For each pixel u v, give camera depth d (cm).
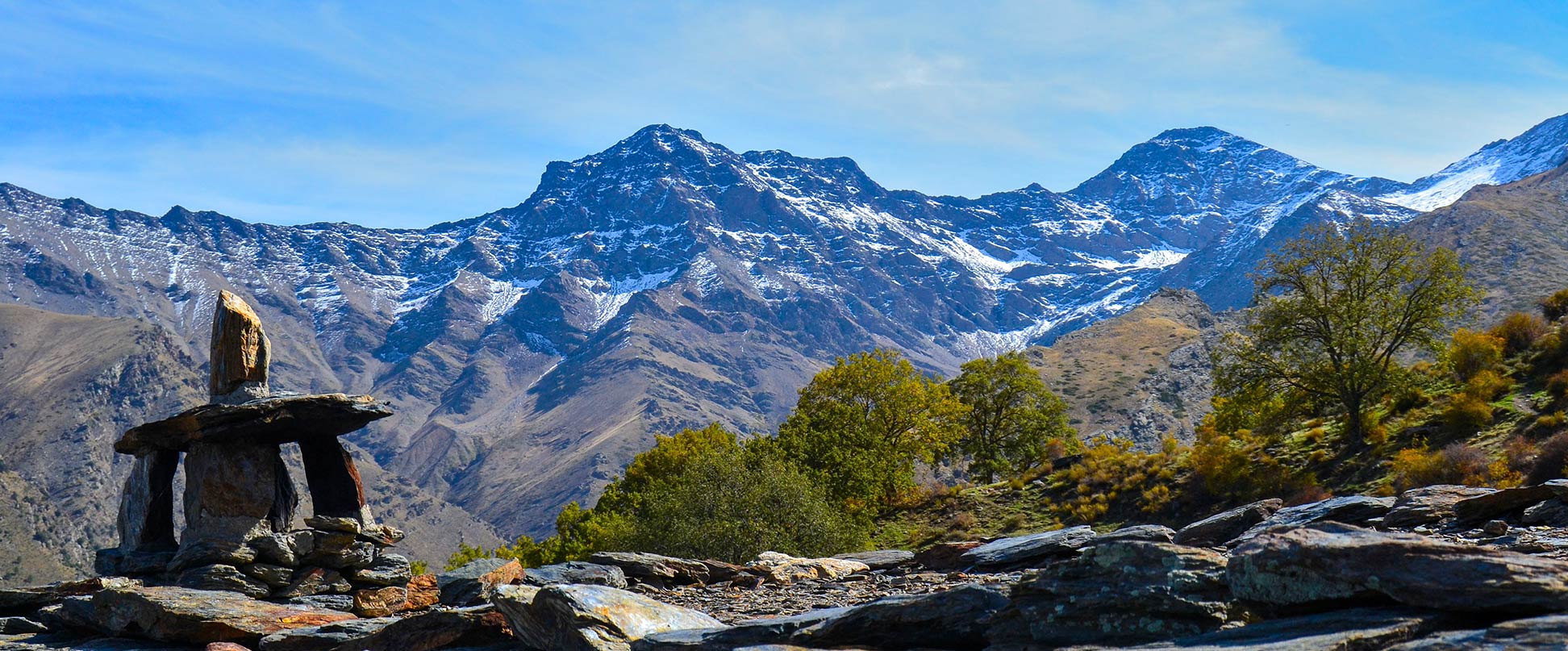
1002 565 1811
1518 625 639
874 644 972
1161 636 809
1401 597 727
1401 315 6244
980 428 9556
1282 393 6425
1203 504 5928
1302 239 6494
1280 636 731
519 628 1217
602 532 6275
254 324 1833
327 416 1778
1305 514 1953
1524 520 1583
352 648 1361
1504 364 5931
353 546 1802
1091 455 7006
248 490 1756
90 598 1636
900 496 7469
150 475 1842
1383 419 6094
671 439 8175
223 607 1526
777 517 5053
